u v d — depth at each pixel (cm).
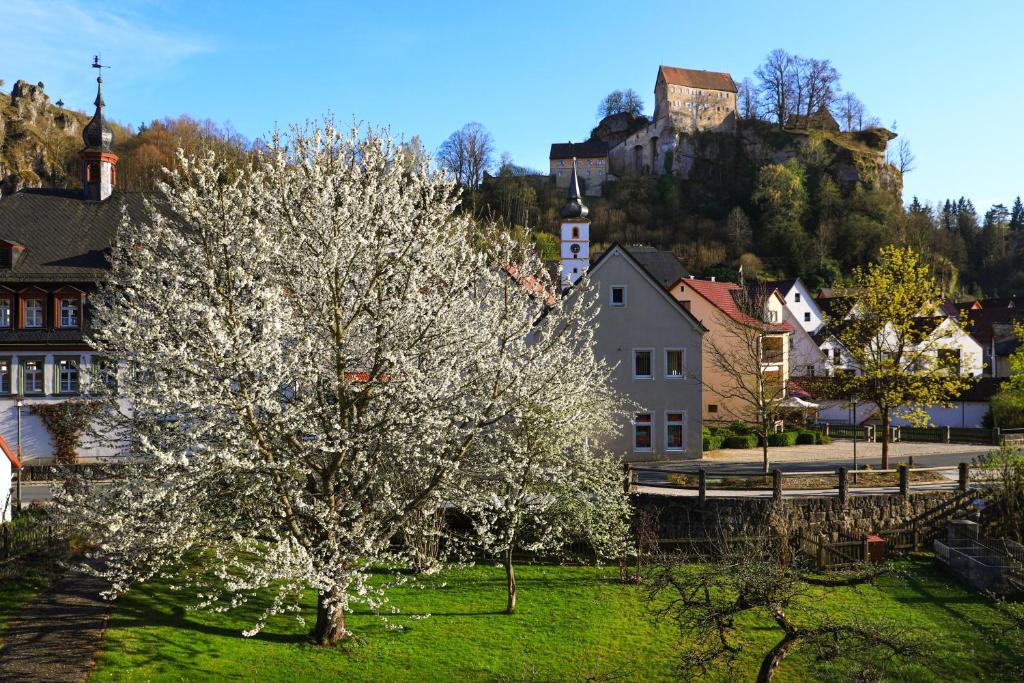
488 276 2098
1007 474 2886
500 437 2058
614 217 14338
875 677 1521
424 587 2302
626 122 18562
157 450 1501
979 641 2156
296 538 1784
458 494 1998
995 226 14688
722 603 1669
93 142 4275
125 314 1691
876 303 3516
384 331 1812
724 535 2461
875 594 2469
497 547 2208
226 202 1650
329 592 1856
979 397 5538
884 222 13188
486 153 12875
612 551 2542
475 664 1883
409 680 1769
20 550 2048
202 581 2114
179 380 1614
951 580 2625
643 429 4006
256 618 2012
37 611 1856
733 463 3894
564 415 2177
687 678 1675
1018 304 9488
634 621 2198
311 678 1723
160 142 9662
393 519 1928
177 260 1702
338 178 1775
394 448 1842
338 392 1783
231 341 1540
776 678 1897
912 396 3600
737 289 5197
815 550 2644
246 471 1700
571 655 1977
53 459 3762
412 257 1889
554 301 2328
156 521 1683
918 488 3056
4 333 3794
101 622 1823
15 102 11894
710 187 15700
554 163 15888
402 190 1925
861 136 16338
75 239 4034
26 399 3784
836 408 5906
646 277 3997
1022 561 2522
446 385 1831
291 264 1797
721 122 16975
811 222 13375
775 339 4572
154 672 1644
